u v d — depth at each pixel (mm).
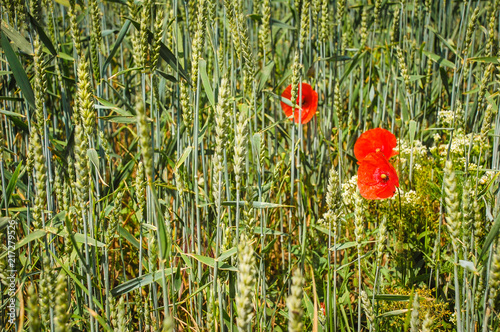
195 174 2127
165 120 3102
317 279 2516
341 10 3199
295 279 1107
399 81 3590
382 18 4020
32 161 2094
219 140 1628
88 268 1754
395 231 2623
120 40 2578
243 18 2393
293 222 3045
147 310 1962
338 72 3752
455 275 1552
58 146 2713
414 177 2785
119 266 2670
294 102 2387
